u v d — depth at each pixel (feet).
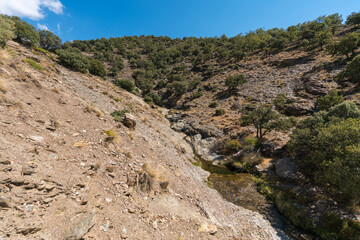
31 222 11.00
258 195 49.21
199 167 68.18
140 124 67.05
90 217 14.17
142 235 16.37
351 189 32.30
